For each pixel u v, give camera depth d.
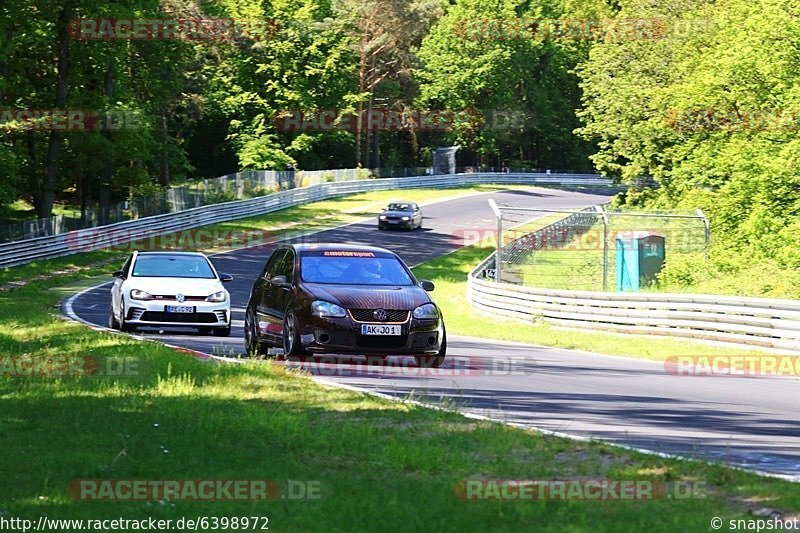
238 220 144.88
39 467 18.22
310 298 35.50
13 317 53.12
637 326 52.56
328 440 20.59
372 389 29.36
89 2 123.19
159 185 162.88
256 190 161.25
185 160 179.50
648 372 37.66
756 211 79.56
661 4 127.06
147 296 46.81
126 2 128.12
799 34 86.31
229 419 22.77
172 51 140.12
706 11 118.69
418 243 131.25
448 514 14.84
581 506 15.30
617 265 75.62
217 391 27.30
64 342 39.47
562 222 99.94
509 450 19.88
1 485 16.89
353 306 35.16
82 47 127.31
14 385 28.59
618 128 127.62
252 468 18.11
